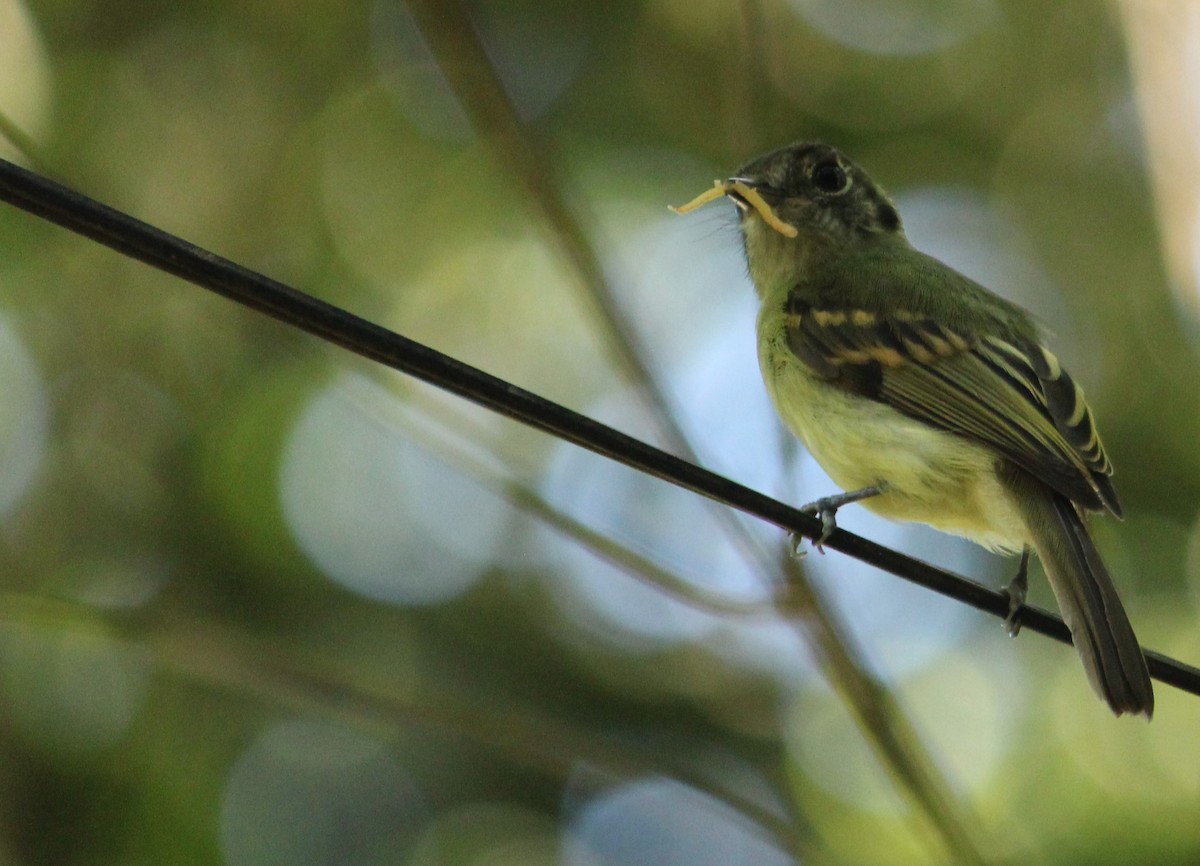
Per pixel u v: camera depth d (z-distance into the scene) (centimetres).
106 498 1288
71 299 1330
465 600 1280
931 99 1459
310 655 983
